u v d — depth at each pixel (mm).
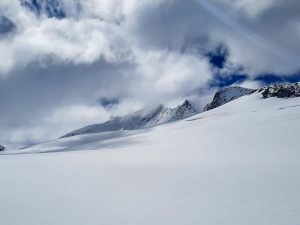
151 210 10406
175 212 9961
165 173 17359
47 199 12805
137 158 26875
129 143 80750
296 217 8570
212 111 130000
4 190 14805
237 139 35906
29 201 12578
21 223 9953
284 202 9914
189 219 9180
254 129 42594
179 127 102500
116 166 21797
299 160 18375
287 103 95625
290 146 25766
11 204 12211
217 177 14977
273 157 21016
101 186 14789
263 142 30516
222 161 21266
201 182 14102
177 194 12258
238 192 11672
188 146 36031
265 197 10664
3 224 9938
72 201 12258
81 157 33312
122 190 13672
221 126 62062
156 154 30266
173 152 30594
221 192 11922
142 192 13047
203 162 21438
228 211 9547
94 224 9461
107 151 41375
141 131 158625
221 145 32781
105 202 11828
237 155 24188
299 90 105812
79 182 16141
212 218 9062
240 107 112125
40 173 20266
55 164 26391
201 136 49281
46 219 10219
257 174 14906
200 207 10234
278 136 32906
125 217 9867
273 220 8477
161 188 13547
